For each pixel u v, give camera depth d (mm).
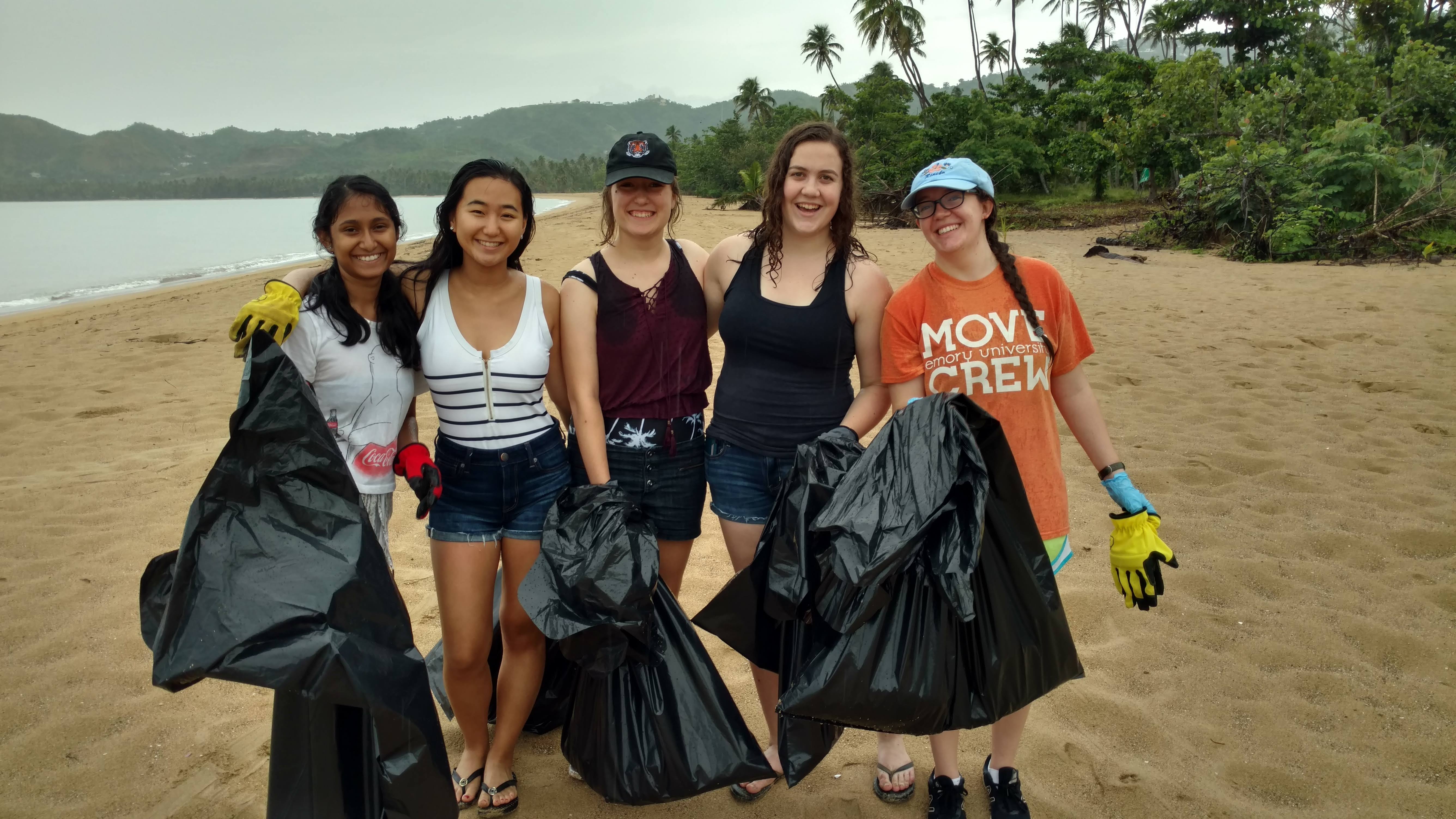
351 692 1674
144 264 23766
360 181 2039
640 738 2129
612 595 1972
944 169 1995
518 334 2217
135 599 3602
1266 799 2359
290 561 1740
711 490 2357
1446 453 5039
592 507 2092
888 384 2186
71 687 2953
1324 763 2477
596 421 2242
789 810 2367
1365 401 6195
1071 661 2021
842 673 1850
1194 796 2367
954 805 2266
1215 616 3320
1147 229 18547
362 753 1775
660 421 2297
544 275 13883
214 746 2656
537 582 2033
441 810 1809
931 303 2096
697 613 3449
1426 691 2803
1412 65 21797
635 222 2207
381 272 2098
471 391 2186
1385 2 30062
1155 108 24188
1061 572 3760
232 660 1640
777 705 2137
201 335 9961
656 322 2260
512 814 2344
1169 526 4152
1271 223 15820
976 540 1779
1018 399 2064
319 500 1816
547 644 2555
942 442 1869
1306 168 16250
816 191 2111
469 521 2223
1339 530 4035
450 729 2766
